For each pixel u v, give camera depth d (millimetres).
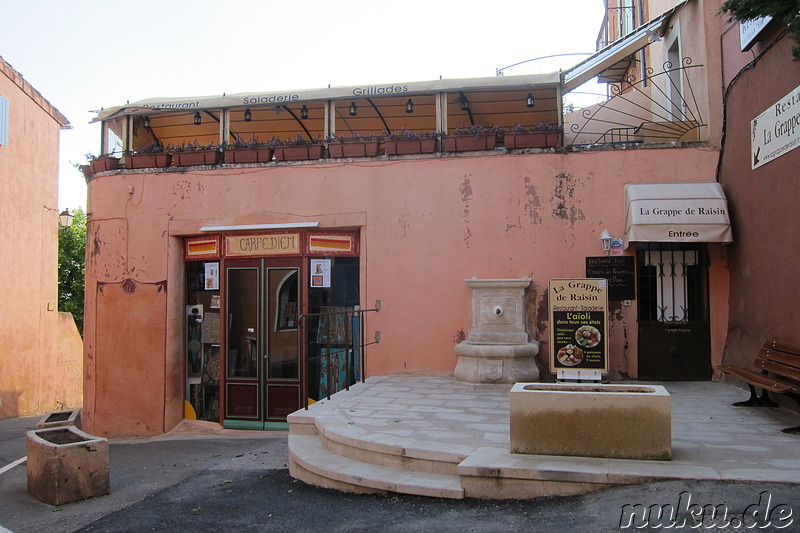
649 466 4582
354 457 5688
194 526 4926
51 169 19656
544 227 9133
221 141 10500
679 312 8891
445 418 6473
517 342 8547
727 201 8492
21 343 17859
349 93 9820
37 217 18812
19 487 7082
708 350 8742
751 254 7848
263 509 5160
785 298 6965
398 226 9555
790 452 5000
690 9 9547
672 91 10609
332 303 9961
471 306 9109
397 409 6961
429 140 9539
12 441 12484
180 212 10352
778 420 6281
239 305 10094
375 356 9469
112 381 10328
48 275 19438
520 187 9227
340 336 9875
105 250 10586
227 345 10102
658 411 4734
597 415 4855
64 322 20594
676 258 8961
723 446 5211
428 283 9406
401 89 9672
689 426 6016
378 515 4680
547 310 9039
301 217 9898
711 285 8727
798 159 6609
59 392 19938
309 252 9805
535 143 9234
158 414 10141
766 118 7371
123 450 8984
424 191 9500
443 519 4438
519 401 5008
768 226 7363
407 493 4938
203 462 7613
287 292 9898
